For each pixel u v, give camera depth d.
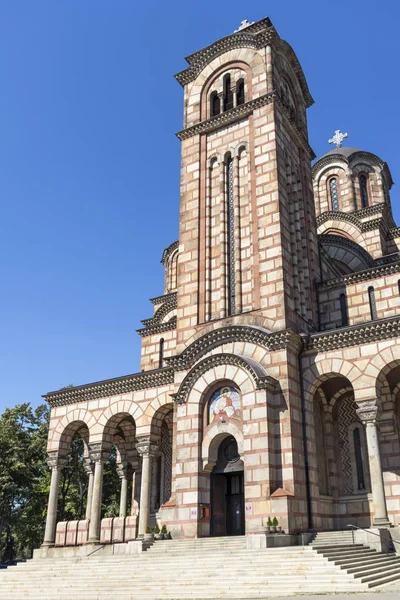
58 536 40.66
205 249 39.62
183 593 22.47
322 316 39.56
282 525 28.58
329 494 33.66
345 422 35.75
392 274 37.81
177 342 38.31
